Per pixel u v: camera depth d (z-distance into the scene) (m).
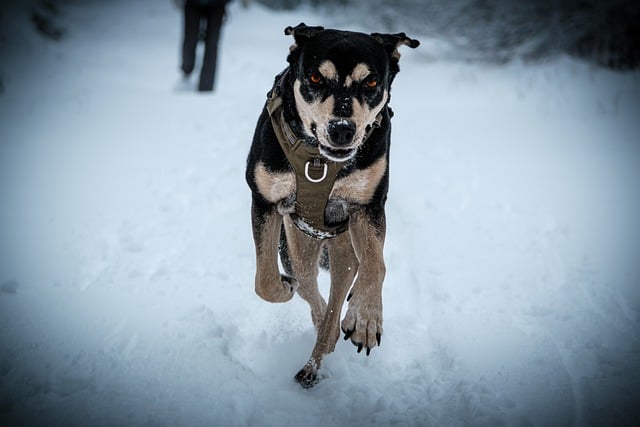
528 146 7.00
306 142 2.77
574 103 8.92
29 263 3.99
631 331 3.33
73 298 3.59
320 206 2.88
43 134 6.87
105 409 2.62
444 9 13.73
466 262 4.22
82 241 4.34
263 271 2.99
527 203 5.27
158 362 2.97
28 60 10.48
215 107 8.25
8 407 2.61
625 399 2.76
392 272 4.14
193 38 9.34
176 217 4.83
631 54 11.59
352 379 2.93
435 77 11.20
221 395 2.74
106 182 5.47
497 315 3.54
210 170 5.86
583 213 5.04
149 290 3.73
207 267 4.08
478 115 8.54
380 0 14.64
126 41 13.62
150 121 7.53
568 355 3.12
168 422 2.55
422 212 5.11
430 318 3.54
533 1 12.68
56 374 2.82
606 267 4.09
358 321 2.74
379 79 2.72
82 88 9.20
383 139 2.85
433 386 2.86
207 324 3.33
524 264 4.17
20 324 3.26
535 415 2.66
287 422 2.59
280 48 13.77
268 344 3.26
